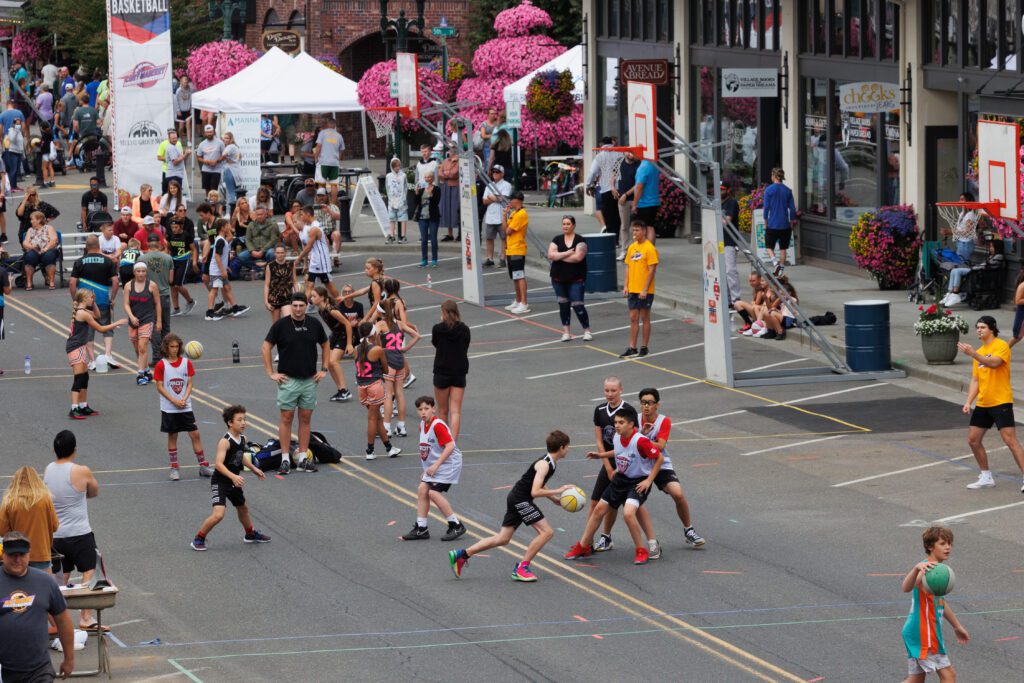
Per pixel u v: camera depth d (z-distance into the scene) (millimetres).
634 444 31078
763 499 35406
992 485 35469
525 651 26297
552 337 55000
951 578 23000
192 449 41344
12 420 44469
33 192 67875
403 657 26109
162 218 64625
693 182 75812
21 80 113938
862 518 33625
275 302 55031
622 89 81250
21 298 64188
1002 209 39188
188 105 99000
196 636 27453
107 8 78938
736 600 28750
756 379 47062
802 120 67062
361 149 119500
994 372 34875
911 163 58781
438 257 72188
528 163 96812
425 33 121125
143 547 32875
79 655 26781
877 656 25719
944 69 56875
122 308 61438
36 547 26078
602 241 61875
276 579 30625
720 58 72500
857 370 47406
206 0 118375
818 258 66562
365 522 34531
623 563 31312
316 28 119750
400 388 42000
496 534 30484
